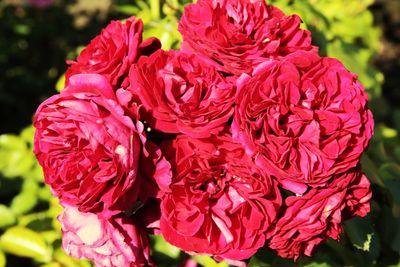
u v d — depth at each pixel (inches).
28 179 28.6
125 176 15.3
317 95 16.2
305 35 18.1
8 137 29.5
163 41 22.1
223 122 16.0
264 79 16.1
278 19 17.7
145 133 16.1
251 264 19.1
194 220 16.0
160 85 16.1
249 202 16.0
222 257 16.8
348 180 16.3
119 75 16.8
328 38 26.3
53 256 22.9
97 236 16.2
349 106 16.3
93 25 68.1
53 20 63.2
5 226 25.3
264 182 15.8
